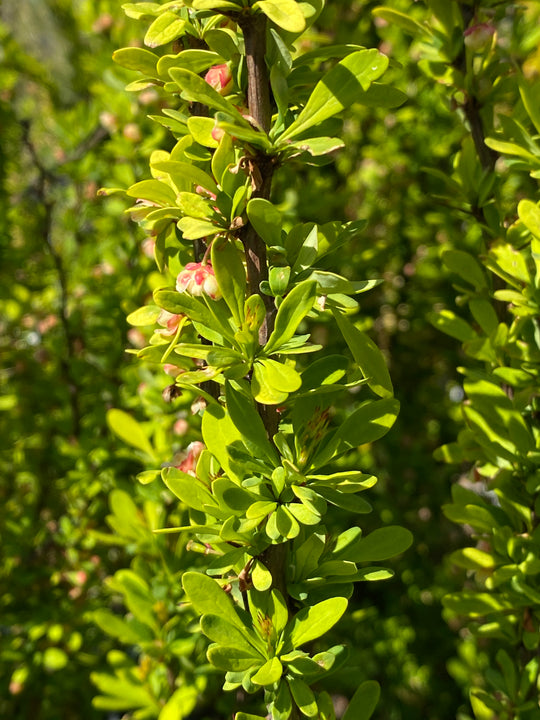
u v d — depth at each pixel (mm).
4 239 598
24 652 448
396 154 655
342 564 200
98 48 602
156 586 344
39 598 478
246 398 199
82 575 450
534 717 255
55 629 436
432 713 614
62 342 514
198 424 370
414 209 667
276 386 185
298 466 200
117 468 437
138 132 451
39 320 580
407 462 641
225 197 197
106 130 566
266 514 191
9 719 482
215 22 211
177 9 221
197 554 354
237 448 197
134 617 350
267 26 202
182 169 197
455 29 271
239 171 196
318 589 204
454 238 565
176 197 213
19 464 543
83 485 444
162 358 204
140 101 448
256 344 194
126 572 347
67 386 504
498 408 256
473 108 275
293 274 201
